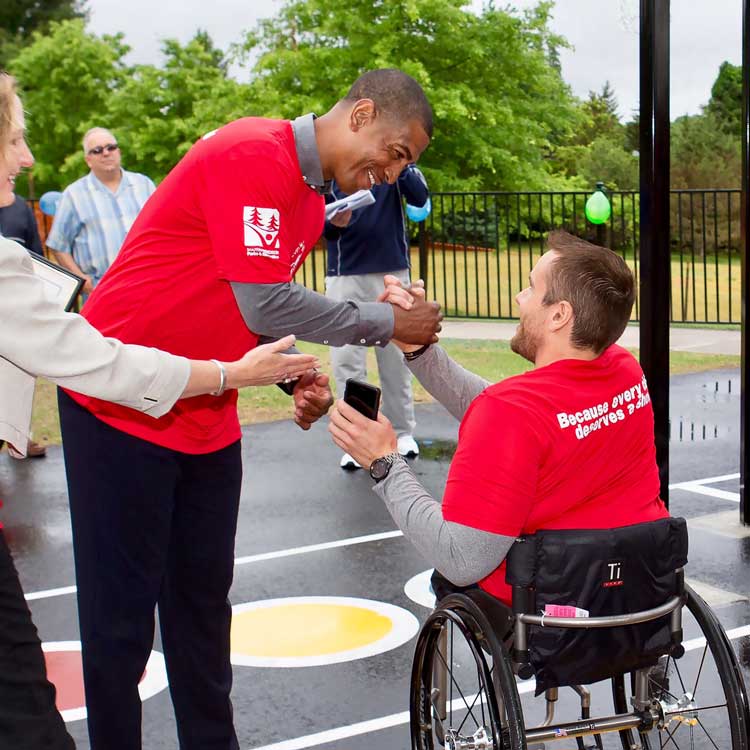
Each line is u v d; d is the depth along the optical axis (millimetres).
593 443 2318
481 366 9992
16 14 40781
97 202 7129
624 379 2414
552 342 2398
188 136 26234
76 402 2574
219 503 2775
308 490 6301
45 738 2014
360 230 6191
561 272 2369
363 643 4035
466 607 2391
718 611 4238
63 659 3965
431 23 21125
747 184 4996
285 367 2383
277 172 2447
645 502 2451
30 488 6512
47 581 4859
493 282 19438
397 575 4824
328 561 5031
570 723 2486
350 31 21391
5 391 2045
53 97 34750
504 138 20922
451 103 19531
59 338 2029
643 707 2576
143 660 2670
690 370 10156
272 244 2451
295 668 3811
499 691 2281
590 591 2264
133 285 2557
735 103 17484
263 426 8125
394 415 6871
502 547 2271
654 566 2330
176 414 2588
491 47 21250
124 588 2607
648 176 4020
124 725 2666
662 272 4102
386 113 2512
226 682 2904
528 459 2246
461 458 2301
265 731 3326
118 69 35625
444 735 2707
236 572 4895
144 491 2580
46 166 34188
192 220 2506
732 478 6473
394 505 2463
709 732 3070
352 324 2609
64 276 2475
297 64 21875
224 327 2621
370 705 3502
